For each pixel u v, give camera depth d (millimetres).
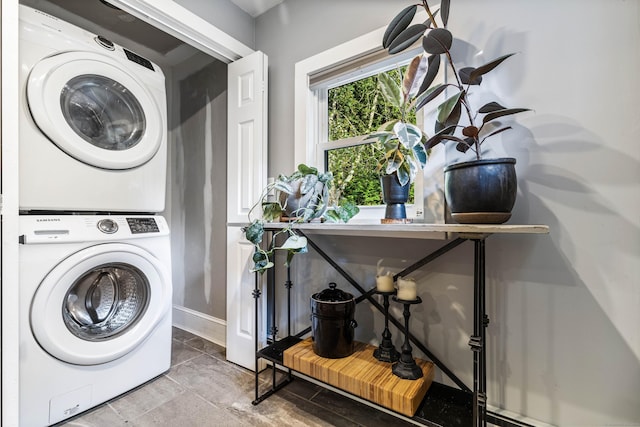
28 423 1184
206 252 2293
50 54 1337
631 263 937
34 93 1261
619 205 952
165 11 1494
